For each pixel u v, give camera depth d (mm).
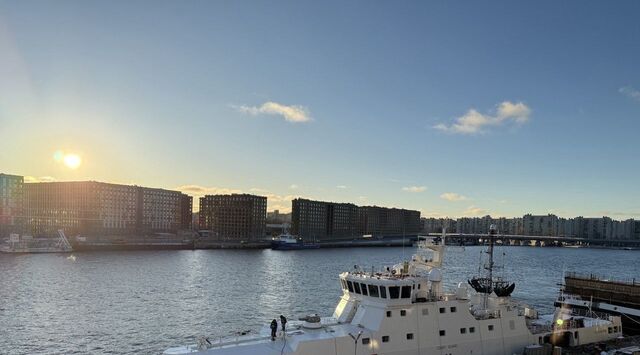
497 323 47281
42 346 69938
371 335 40219
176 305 102000
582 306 79750
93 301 104812
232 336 40875
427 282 44375
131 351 67875
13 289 119688
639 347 50656
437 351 43031
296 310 98250
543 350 46906
